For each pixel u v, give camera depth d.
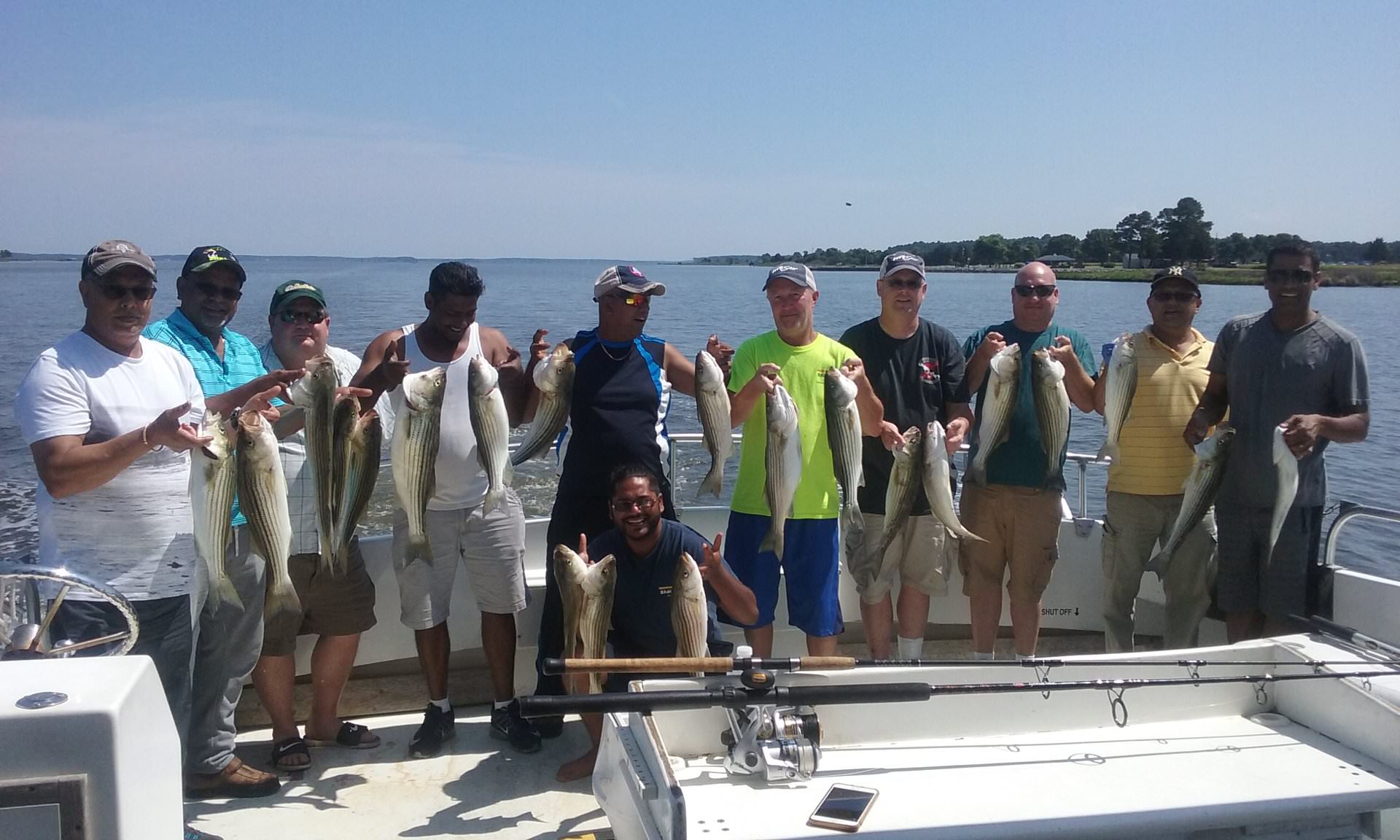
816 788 3.14
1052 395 5.18
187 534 3.95
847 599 5.91
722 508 6.27
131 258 3.73
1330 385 4.88
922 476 5.15
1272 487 4.97
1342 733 3.52
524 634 5.40
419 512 4.60
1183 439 5.29
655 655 4.58
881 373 5.46
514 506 4.95
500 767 4.70
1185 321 5.39
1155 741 3.56
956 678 3.68
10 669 2.38
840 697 3.31
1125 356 5.15
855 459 5.03
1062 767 3.31
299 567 4.70
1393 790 3.10
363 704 5.28
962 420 5.31
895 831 2.82
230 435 3.94
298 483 4.70
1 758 2.14
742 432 5.26
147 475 3.80
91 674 2.36
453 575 4.93
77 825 2.18
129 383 3.81
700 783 3.17
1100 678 3.77
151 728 2.40
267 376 4.22
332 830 4.12
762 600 5.13
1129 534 5.43
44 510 3.74
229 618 4.28
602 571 4.18
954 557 5.64
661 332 27.47
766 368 4.94
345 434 4.37
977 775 3.25
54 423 3.59
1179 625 5.41
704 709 3.37
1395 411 16.73
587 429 4.89
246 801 4.34
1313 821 3.08
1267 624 5.08
